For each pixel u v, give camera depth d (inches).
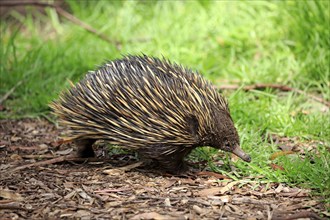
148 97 244.5
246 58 424.5
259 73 394.0
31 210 229.8
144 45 443.5
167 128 245.8
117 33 472.7
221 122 247.6
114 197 242.2
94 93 255.0
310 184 250.8
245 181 256.7
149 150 253.4
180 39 441.1
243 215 226.7
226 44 433.4
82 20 494.6
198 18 460.4
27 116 357.4
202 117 244.8
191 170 271.6
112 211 228.8
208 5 466.3
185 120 245.0
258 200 241.6
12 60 437.4
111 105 250.7
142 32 469.7
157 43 440.5
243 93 357.7
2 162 286.5
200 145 254.7
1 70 398.9
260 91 361.4
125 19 481.7
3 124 346.9
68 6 533.0
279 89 376.2
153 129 247.0
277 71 394.0
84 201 238.7
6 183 255.6
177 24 460.1
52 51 431.8
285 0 423.5
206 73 395.5
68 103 264.8
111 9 497.7
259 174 264.7
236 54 428.8
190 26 457.7
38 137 327.3
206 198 242.2
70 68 414.0
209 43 440.5
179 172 265.9
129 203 236.2
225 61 418.6
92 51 443.8
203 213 227.0
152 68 253.3
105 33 473.7
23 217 224.2
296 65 396.2
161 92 243.8
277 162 275.1
